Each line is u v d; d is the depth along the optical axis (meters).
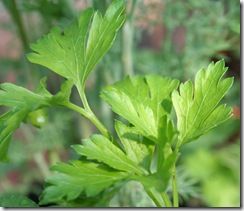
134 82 0.22
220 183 0.31
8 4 0.31
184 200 0.34
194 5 0.36
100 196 0.18
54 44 0.22
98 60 0.21
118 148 0.19
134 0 0.30
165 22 0.36
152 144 0.20
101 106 0.34
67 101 0.21
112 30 0.21
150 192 0.19
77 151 0.19
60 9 0.33
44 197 0.17
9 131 0.20
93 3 0.30
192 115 0.20
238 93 0.36
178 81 0.21
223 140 0.35
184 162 0.32
